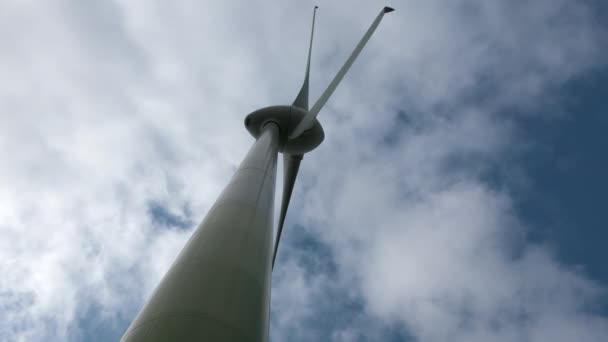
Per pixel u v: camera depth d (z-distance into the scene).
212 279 6.46
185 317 5.66
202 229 7.99
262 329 6.41
